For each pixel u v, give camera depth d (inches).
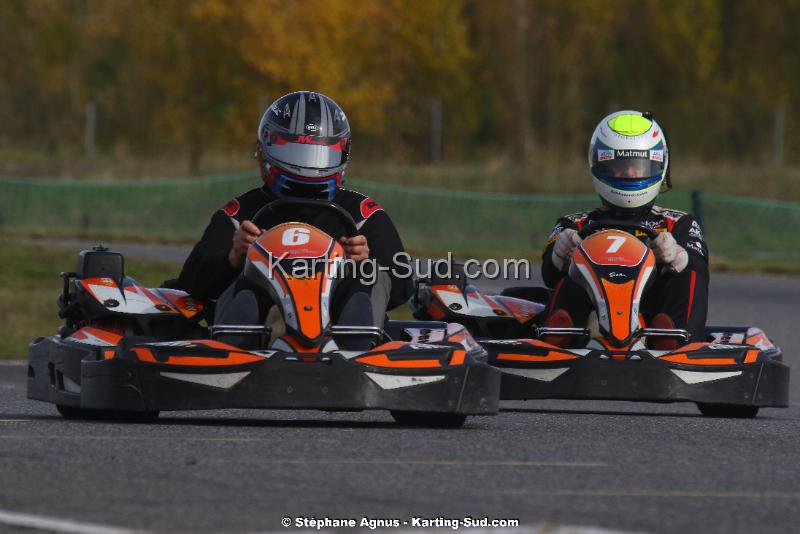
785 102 5378.9
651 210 1251.8
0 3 5718.5
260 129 1043.3
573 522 580.1
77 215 3565.5
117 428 881.5
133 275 2282.2
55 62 5659.5
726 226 3412.9
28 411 1072.2
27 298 2046.0
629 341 1102.4
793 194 3929.6
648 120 1255.5
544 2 5285.4
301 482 666.8
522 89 5103.3
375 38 4950.8
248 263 959.6
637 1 5605.3
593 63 5364.2
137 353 914.1
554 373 1091.3
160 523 568.4
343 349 946.1
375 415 1070.4
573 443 840.9
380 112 4820.4
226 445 792.9
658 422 1027.9
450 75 5221.5
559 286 1187.9
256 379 887.7
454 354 933.8
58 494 630.5
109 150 5157.5
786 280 2613.2
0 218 3452.3
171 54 4746.6
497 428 941.8
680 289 1180.5
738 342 1174.3
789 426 1017.5
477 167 4485.7
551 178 4210.1
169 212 3627.0
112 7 5590.6
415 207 3599.9
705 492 660.1
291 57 4498.0
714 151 5191.9
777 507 625.0
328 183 1028.5
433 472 703.1
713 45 5625.0
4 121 5556.1
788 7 5743.1
